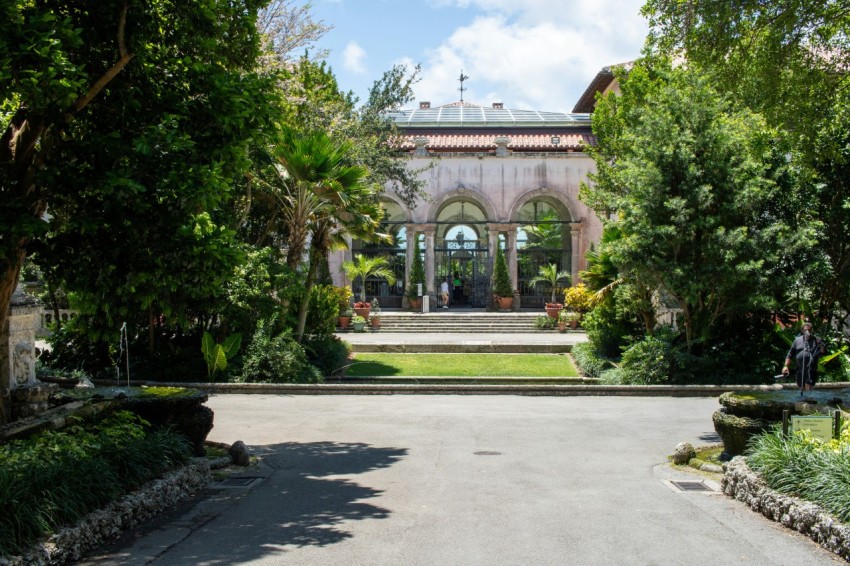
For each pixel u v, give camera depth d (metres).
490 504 7.25
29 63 6.18
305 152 17.48
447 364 22.55
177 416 8.78
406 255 36.47
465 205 39.62
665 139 17.45
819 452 6.84
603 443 10.76
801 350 12.88
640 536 6.18
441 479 8.38
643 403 15.43
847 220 18.78
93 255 7.47
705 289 17.16
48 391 10.20
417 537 6.13
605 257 21.17
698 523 6.60
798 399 8.80
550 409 14.45
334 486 8.02
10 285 7.52
